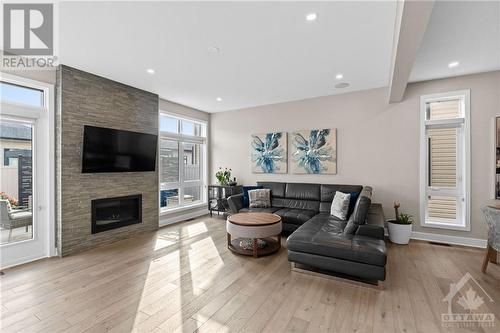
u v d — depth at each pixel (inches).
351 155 177.0
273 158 208.4
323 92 178.9
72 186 135.0
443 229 150.7
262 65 132.0
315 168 189.0
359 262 97.4
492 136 138.8
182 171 219.1
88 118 141.9
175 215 207.0
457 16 90.1
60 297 90.4
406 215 153.9
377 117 168.6
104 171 147.4
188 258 127.4
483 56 121.8
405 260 123.8
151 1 79.9
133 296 91.0
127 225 162.6
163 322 76.2
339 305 84.9
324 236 108.8
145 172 176.9
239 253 131.4
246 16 88.6
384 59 124.2
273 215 147.7
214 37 103.3
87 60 125.9
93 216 144.2
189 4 81.5
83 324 75.2
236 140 230.8
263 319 77.5
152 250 139.4
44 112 130.0
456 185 151.3
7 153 120.2
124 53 117.8
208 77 149.9
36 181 127.6
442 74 144.3
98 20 90.8
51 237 130.0
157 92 179.5
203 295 91.7
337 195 158.9
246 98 194.2
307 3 81.4
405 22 73.9
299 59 124.4
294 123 200.4
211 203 227.6
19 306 84.7
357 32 99.3
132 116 167.0
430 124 156.0
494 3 82.7
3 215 118.8
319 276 106.4
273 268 115.2
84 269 114.3
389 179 164.9
